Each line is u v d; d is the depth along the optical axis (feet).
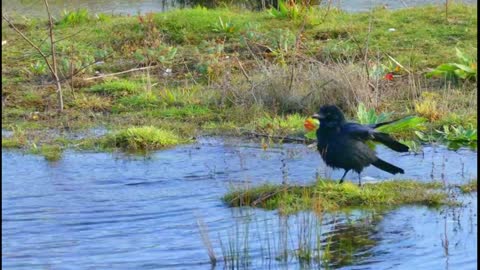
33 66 60.08
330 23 66.44
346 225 35.96
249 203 38.52
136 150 47.44
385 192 39.01
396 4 79.05
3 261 32.68
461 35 63.41
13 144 48.21
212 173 43.16
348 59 57.72
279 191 38.91
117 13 77.82
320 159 44.91
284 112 52.49
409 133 48.32
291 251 33.40
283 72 54.34
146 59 61.46
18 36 67.62
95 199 39.68
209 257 32.94
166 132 49.11
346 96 52.08
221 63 58.75
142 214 37.58
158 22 67.36
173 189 40.81
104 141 48.39
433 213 37.11
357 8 77.46
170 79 59.00
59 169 44.24
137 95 55.72
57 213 37.81
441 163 43.75
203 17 67.62
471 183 40.09
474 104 51.72
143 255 33.17
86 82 58.29
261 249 33.63
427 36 63.41
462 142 46.98
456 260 32.50
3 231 35.83
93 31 67.36
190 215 37.37
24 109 54.44
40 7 80.53
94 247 34.09
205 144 48.19
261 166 44.04
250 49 61.57
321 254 33.22
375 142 42.55
